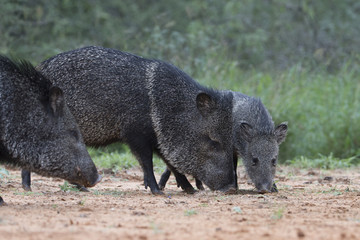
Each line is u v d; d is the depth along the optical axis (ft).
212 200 59.93
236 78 127.75
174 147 67.92
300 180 88.58
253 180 74.90
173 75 68.69
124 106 66.74
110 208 51.31
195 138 67.46
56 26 155.63
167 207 52.95
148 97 67.15
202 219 45.19
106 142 68.23
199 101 66.59
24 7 150.20
